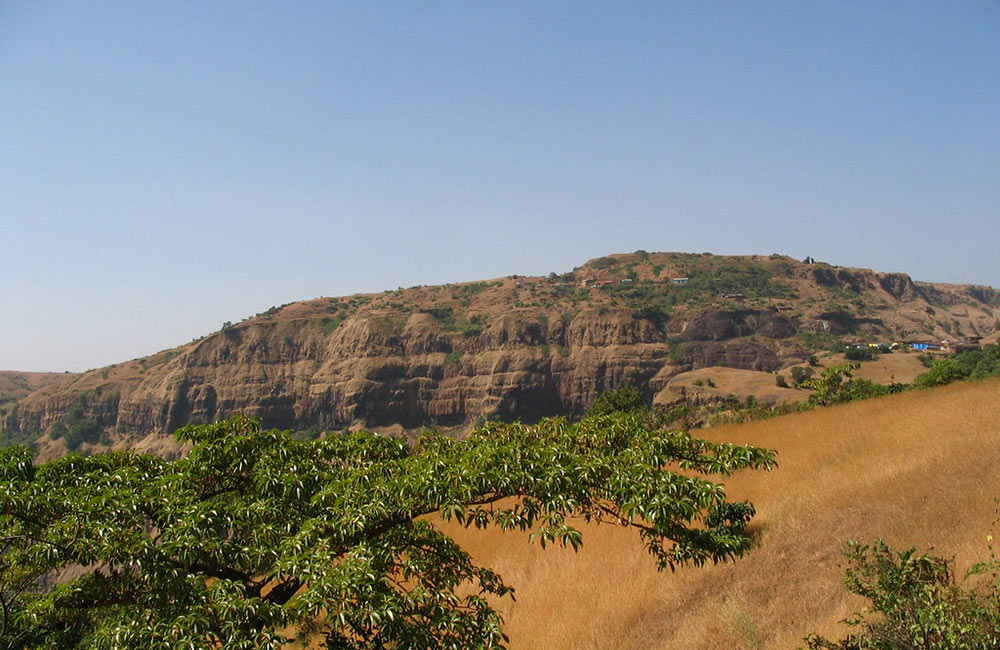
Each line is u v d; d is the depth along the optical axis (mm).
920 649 6320
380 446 8008
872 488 15086
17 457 7371
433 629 6250
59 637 9117
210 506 6191
